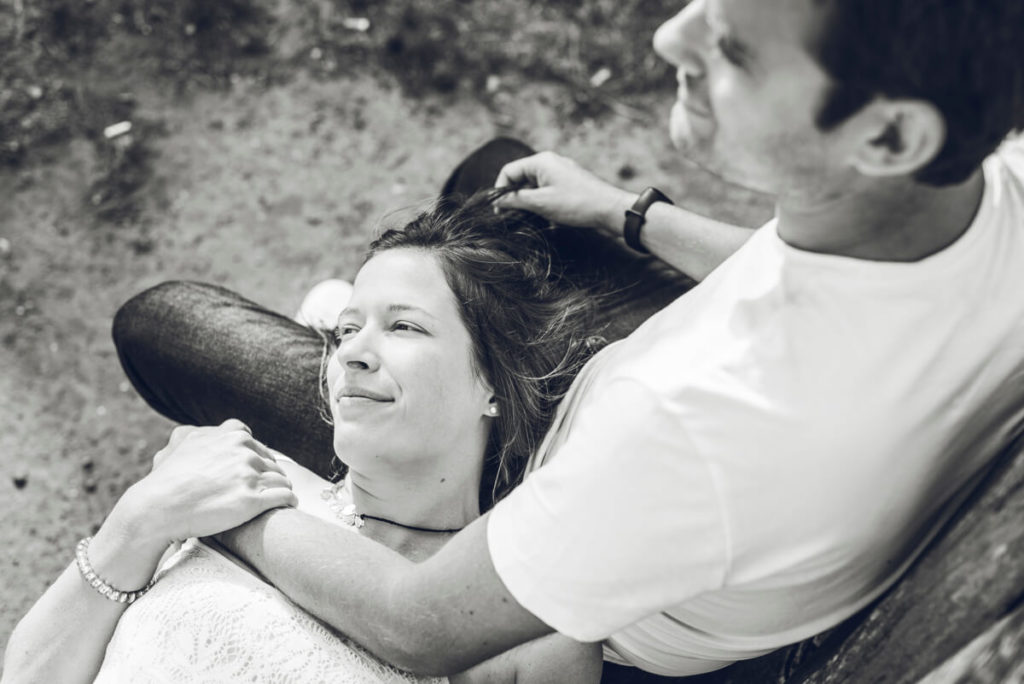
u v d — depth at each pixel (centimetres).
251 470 165
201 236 319
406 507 178
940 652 124
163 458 182
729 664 175
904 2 97
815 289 121
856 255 120
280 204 325
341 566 147
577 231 226
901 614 130
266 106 336
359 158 330
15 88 330
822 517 123
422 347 174
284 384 218
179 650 153
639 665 178
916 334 118
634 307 219
